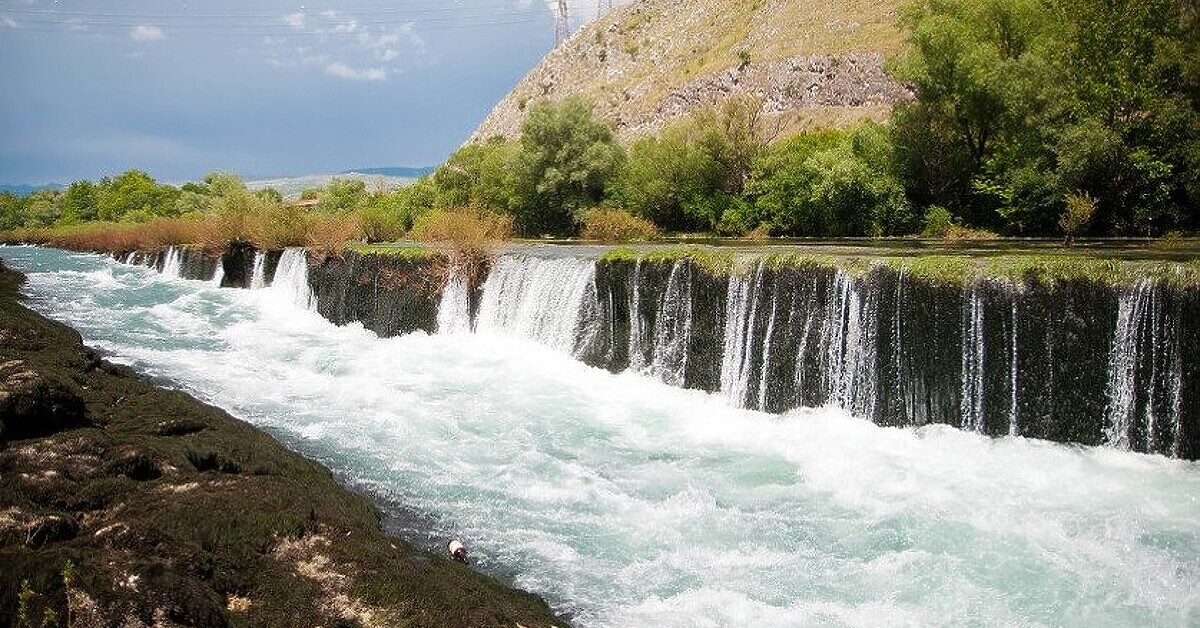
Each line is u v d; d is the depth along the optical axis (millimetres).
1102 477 12461
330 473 12875
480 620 7660
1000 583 9586
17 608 6977
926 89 33344
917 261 15250
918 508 11719
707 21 148875
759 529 11242
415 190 65938
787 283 16859
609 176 49688
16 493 9102
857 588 9578
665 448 14883
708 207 43438
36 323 17609
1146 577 9594
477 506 11922
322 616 7609
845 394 16047
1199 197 24391
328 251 31156
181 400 14391
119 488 9688
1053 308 13938
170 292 36875
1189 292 12617
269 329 28422
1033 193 28172
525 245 36281
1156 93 26203
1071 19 28562
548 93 184375
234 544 8617
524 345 23266
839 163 36062
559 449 14797
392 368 21250
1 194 125750
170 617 6875
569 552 10445
